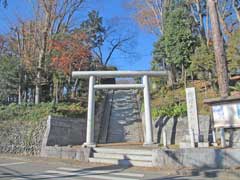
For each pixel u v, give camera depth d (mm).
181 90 26266
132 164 13453
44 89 27484
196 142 14172
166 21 29469
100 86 17891
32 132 18391
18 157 16781
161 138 18922
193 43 26484
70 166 13523
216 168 11719
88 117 17234
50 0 25078
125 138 20844
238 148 12273
